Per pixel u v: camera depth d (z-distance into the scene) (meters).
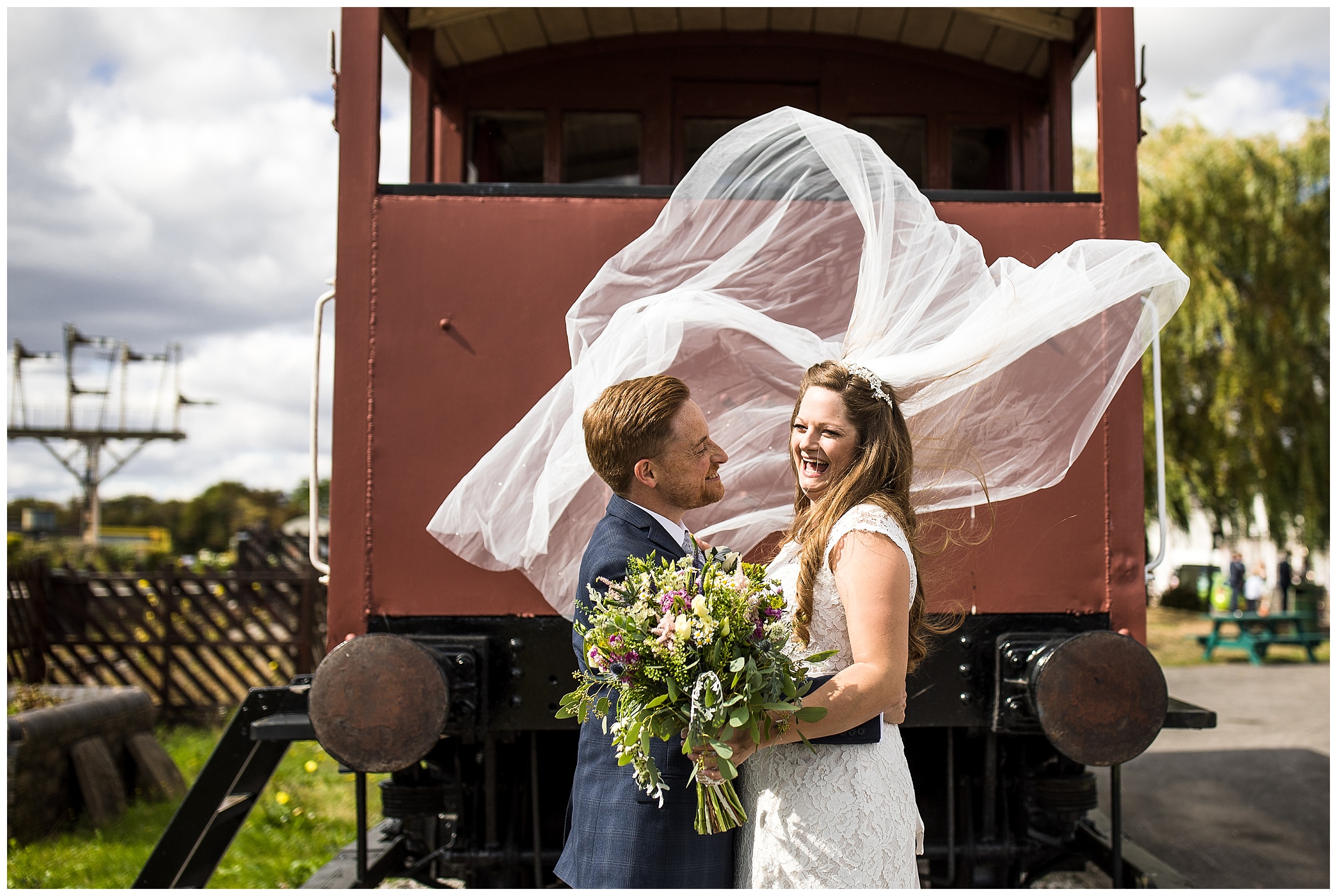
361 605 2.57
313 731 2.50
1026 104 4.06
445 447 2.59
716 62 4.07
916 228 2.46
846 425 1.74
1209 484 11.31
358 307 2.60
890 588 1.59
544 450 2.57
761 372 2.57
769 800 1.71
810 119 2.47
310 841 4.31
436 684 2.37
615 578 1.75
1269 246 10.87
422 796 2.94
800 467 1.83
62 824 4.45
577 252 2.62
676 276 2.58
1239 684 9.23
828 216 2.58
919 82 4.07
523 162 4.18
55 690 5.15
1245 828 4.71
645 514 1.85
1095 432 2.60
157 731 6.63
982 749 3.01
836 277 2.57
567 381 2.57
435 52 3.85
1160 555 2.59
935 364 2.34
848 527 1.65
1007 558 2.56
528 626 2.58
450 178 4.01
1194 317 10.73
